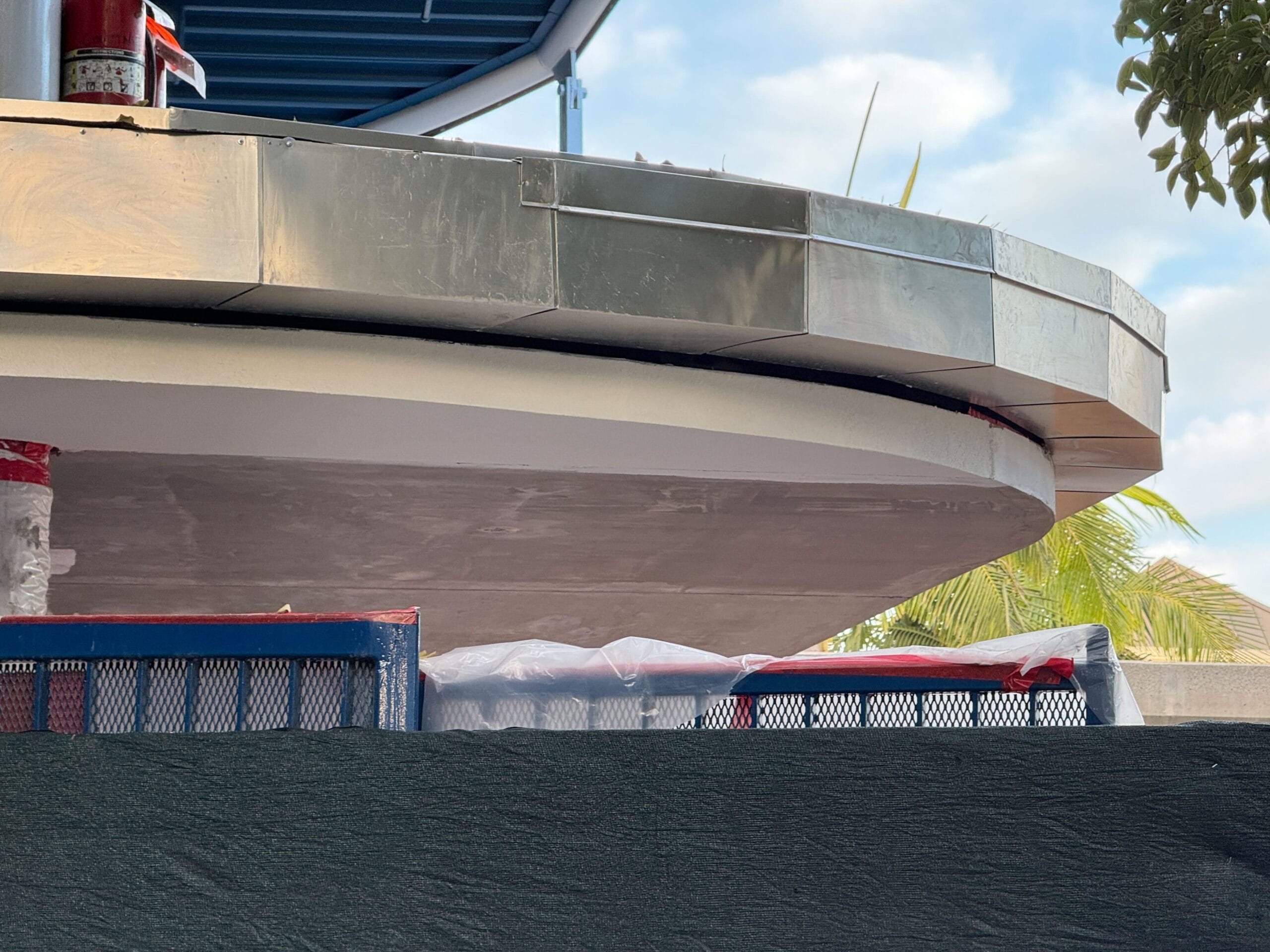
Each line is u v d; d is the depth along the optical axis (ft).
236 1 49.14
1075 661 11.53
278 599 22.75
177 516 19.40
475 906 8.91
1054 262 17.76
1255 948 8.59
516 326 15.19
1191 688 38.52
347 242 13.74
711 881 8.90
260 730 9.16
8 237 13.14
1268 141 17.20
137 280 13.38
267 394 14.85
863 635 50.03
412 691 10.11
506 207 14.25
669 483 19.60
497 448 17.56
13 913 9.01
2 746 9.19
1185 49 17.25
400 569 21.80
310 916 8.93
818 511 20.83
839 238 15.64
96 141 13.37
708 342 15.90
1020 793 8.90
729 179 16.30
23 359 14.20
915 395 18.39
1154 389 20.76
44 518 17.21
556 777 9.02
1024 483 20.75
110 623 10.75
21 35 17.76
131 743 9.16
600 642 26.11
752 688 11.59
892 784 8.95
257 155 13.57
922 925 8.81
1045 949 8.74
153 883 9.02
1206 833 8.75
